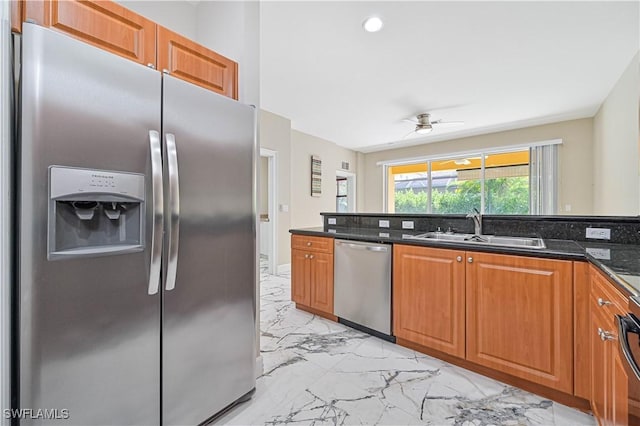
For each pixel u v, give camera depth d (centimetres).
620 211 325
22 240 89
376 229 315
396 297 227
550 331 161
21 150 89
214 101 141
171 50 139
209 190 138
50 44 93
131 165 111
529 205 515
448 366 201
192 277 132
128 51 123
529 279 168
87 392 102
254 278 164
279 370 196
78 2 110
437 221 279
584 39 251
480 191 577
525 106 416
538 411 156
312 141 589
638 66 270
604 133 391
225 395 148
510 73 317
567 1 205
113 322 107
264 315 299
